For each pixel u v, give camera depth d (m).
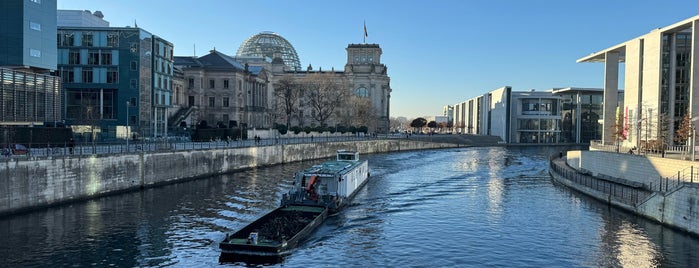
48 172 43.91
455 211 46.53
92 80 84.62
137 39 84.44
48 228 37.41
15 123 61.03
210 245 34.22
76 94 84.56
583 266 30.73
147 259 31.09
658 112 70.56
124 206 45.81
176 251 32.75
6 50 63.31
